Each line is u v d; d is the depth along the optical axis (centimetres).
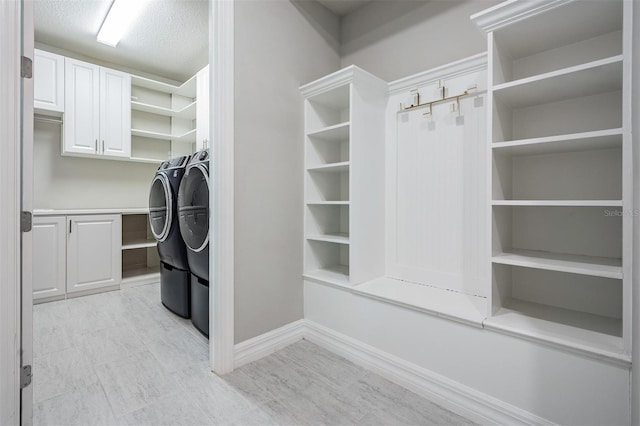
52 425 130
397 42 212
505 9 126
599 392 106
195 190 220
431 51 195
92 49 328
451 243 180
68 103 307
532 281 154
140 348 199
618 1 112
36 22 279
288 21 205
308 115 216
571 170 144
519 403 123
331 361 183
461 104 176
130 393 152
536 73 152
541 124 151
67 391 153
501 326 127
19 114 112
